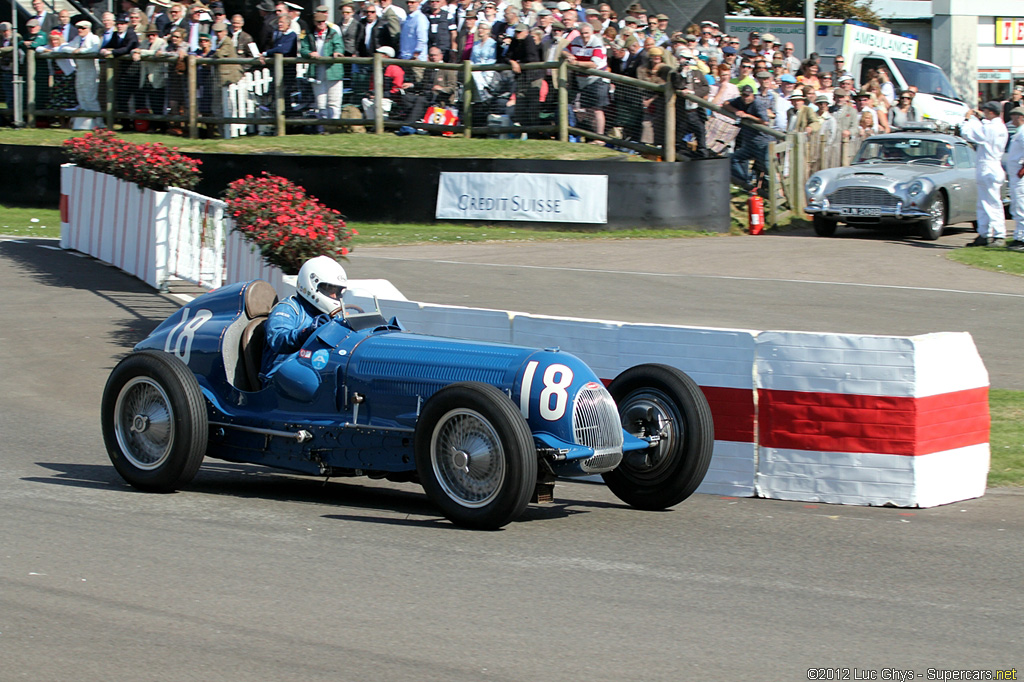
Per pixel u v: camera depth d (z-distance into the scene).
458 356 11.15
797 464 12.30
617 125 35.06
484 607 8.34
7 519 10.65
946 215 32.59
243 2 43.81
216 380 12.41
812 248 30.59
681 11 45.69
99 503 11.42
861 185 31.86
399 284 24.39
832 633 7.93
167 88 39.09
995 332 21.00
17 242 30.98
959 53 69.06
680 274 26.59
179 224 24.78
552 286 24.70
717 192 33.22
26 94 41.09
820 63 53.12
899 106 42.62
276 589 8.69
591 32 35.59
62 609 8.20
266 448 12.02
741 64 38.16
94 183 28.91
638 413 11.66
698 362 12.73
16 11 43.81
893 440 11.91
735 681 7.05
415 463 11.05
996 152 30.78
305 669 7.15
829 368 12.12
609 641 7.69
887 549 10.16
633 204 32.41
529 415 10.68
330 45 37.72
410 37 37.50
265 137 37.75
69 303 24.02
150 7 43.28
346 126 37.78
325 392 11.63
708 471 12.70
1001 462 13.64
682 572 9.32
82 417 16.23
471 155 34.47
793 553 9.98
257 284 12.67
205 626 7.89
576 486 13.12
